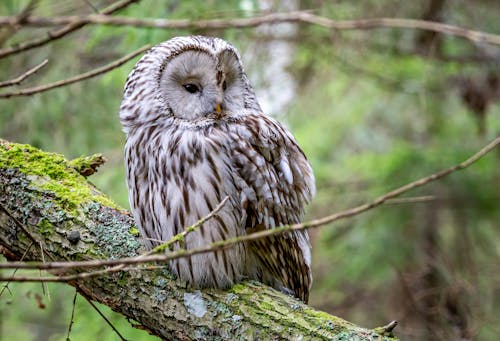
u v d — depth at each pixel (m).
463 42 16.72
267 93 15.41
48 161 8.01
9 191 7.67
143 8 11.34
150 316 7.36
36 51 13.83
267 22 6.10
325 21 6.26
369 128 19.36
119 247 7.52
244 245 7.73
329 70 16.64
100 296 7.50
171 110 7.86
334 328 6.88
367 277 17.42
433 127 18.39
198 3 11.89
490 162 17.61
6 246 7.72
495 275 15.23
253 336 7.04
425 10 16.12
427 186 17.61
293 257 8.20
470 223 17.77
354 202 17.97
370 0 15.87
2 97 5.89
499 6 16.73
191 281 7.36
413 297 13.93
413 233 17.69
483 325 13.48
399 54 16.59
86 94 14.15
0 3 12.17
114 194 13.53
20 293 12.53
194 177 7.55
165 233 7.64
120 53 12.86
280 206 7.95
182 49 7.88
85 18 5.11
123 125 8.08
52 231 7.52
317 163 18.28
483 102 16.59
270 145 7.96
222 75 7.86
